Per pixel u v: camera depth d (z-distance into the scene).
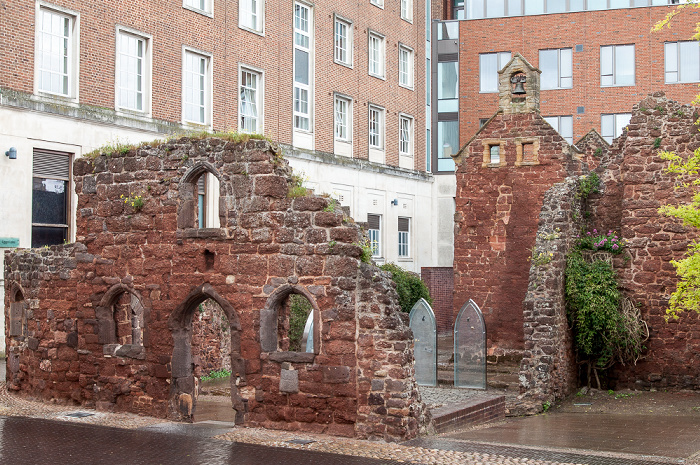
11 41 25.89
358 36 43.09
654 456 13.38
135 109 30.44
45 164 27.19
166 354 16.64
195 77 33.22
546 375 20.28
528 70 26.08
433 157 51.38
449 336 37.06
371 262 15.27
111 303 17.67
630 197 22.94
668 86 48.03
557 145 25.70
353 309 14.73
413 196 47.59
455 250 26.69
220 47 34.09
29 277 19.17
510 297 25.91
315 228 15.03
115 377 17.42
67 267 18.23
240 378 15.69
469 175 26.66
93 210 17.75
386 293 14.63
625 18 48.72
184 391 16.50
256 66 36.00
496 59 50.62
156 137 30.75
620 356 22.53
